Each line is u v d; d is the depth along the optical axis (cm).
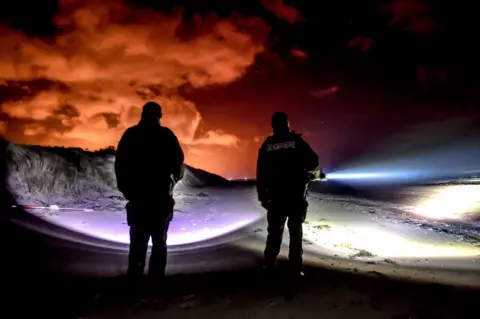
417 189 2305
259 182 355
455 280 401
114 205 851
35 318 225
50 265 360
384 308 261
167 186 313
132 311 242
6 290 273
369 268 456
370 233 790
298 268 345
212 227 722
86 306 248
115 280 319
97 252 446
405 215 1107
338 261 499
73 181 900
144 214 303
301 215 347
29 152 837
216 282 317
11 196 700
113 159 1130
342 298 278
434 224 990
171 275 343
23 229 508
